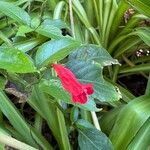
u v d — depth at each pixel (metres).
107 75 0.66
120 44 0.65
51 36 0.43
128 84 0.68
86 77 0.42
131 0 0.54
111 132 0.48
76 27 0.62
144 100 0.50
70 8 0.57
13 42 0.52
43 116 0.52
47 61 0.35
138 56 0.69
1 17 0.60
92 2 0.66
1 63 0.29
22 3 0.62
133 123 0.47
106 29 0.64
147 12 0.54
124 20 0.68
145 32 0.59
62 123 0.49
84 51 0.47
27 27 0.44
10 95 0.59
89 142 0.45
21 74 0.41
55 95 0.36
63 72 0.34
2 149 0.43
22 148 0.43
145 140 0.46
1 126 0.50
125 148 0.46
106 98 0.42
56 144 0.56
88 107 0.40
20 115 0.50
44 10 0.63
